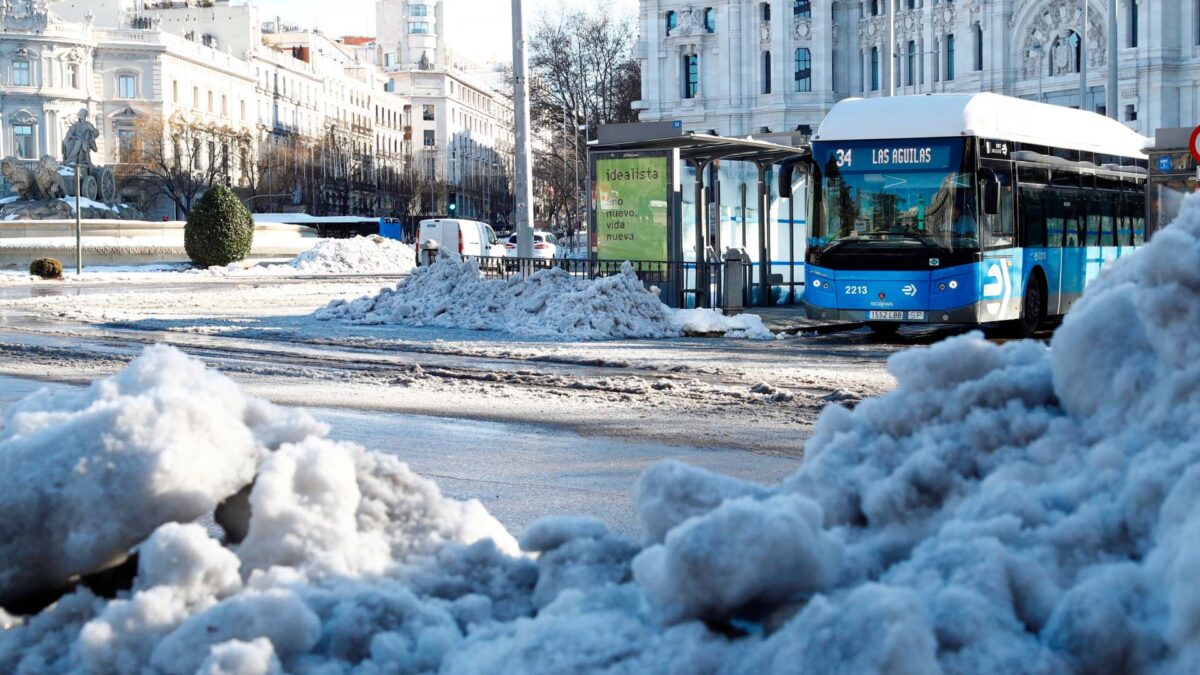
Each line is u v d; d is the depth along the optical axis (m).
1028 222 21.59
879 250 20.52
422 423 11.10
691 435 10.43
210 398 3.77
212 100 123.81
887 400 3.92
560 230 112.06
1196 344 3.34
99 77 113.75
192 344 18.92
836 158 20.92
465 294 23.72
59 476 3.49
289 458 3.80
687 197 25.52
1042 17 88.19
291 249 70.06
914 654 2.66
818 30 102.25
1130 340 3.54
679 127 24.16
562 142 100.00
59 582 3.56
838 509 3.71
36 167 68.50
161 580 3.43
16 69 109.44
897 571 3.18
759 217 28.52
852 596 2.86
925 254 20.20
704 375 14.92
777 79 103.06
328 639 3.38
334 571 3.62
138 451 3.53
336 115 154.38
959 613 2.83
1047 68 88.25
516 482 8.36
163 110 114.44
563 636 3.19
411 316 23.39
